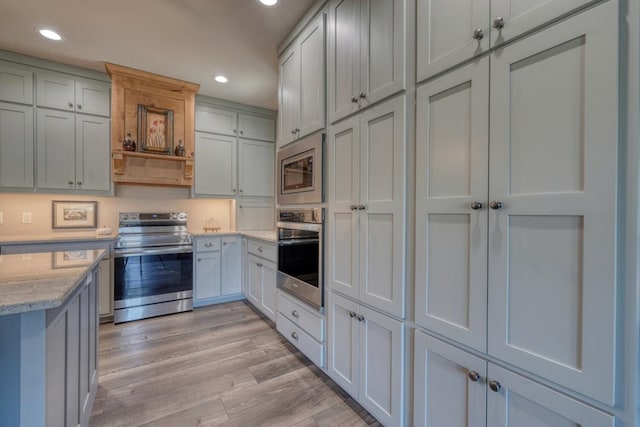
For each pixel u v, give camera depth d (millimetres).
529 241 920
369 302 1530
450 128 1145
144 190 3418
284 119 2424
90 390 1591
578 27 812
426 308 1245
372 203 1506
